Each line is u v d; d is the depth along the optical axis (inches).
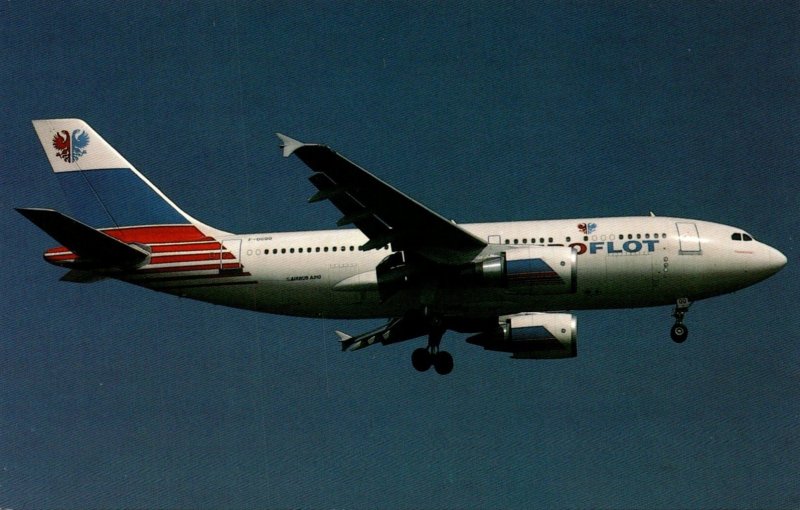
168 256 5137.8
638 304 4881.9
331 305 5054.1
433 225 4638.3
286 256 5032.0
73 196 5334.6
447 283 4808.1
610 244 4788.4
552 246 4785.9
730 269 4778.5
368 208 4581.7
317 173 4421.8
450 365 5211.6
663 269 4778.5
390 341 5172.2
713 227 4857.3
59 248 5128.0
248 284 5078.7
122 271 5132.9
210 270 5093.5
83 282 5147.6
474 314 4923.7
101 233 4872.0
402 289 4852.4
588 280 4788.4
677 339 4958.2
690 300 4881.9
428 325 4958.2
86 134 5364.2
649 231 4815.5
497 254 4751.5
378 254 4985.2
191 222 5241.1
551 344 5103.3
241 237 5147.6
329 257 5004.9
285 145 4212.6
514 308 4867.1
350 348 5172.2
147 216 5270.7
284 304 5098.4
